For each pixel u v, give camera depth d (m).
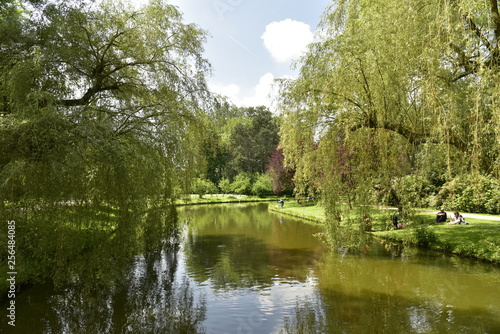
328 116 9.37
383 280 8.38
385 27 7.70
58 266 6.34
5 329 5.73
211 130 10.66
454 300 6.93
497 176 6.86
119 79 9.01
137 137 7.54
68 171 5.73
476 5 6.25
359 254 11.13
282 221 20.84
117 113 8.06
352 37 8.67
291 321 6.04
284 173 29.23
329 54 8.94
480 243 10.27
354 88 8.48
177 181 9.39
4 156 5.54
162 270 9.50
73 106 6.73
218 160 53.16
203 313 6.48
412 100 7.97
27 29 7.38
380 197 9.49
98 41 8.27
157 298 7.30
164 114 9.12
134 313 6.51
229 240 14.28
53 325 5.92
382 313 6.34
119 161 6.13
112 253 6.58
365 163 9.26
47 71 6.85
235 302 7.05
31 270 6.74
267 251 12.02
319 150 9.45
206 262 10.45
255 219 22.22
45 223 6.00
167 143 8.02
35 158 5.59
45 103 6.11
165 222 9.66
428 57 6.67
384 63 7.89
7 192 5.34
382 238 13.06
